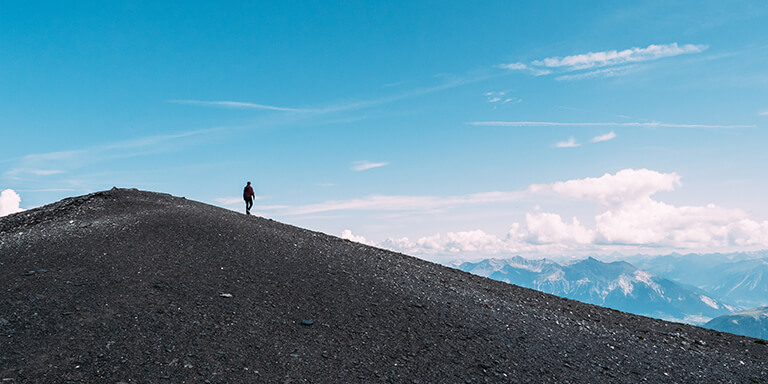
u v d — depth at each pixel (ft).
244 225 79.82
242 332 40.09
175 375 32.09
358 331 43.86
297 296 50.42
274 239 73.72
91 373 31.40
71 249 56.85
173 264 55.21
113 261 53.57
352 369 36.37
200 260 57.98
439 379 36.37
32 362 32.01
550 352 45.27
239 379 32.50
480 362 40.34
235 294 48.24
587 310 71.77
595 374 41.22
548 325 55.16
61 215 79.51
